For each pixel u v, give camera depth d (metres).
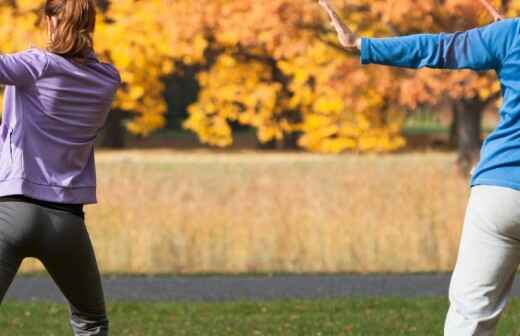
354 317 27.39
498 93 52.44
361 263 37.88
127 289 33.50
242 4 48.41
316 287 33.78
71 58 14.82
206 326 26.23
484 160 14.24
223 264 37.84
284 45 48.50
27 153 14.62
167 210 44.81
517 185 13.89
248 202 47.41
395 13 45.75
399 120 56.69
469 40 14.45
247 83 53.78
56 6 14.86
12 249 14.52
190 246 39.00
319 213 42.88
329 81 49.94
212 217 43.53
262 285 34.34
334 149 54.09
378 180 53.12
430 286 33.75
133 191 49.56
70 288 15.30
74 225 14.88
